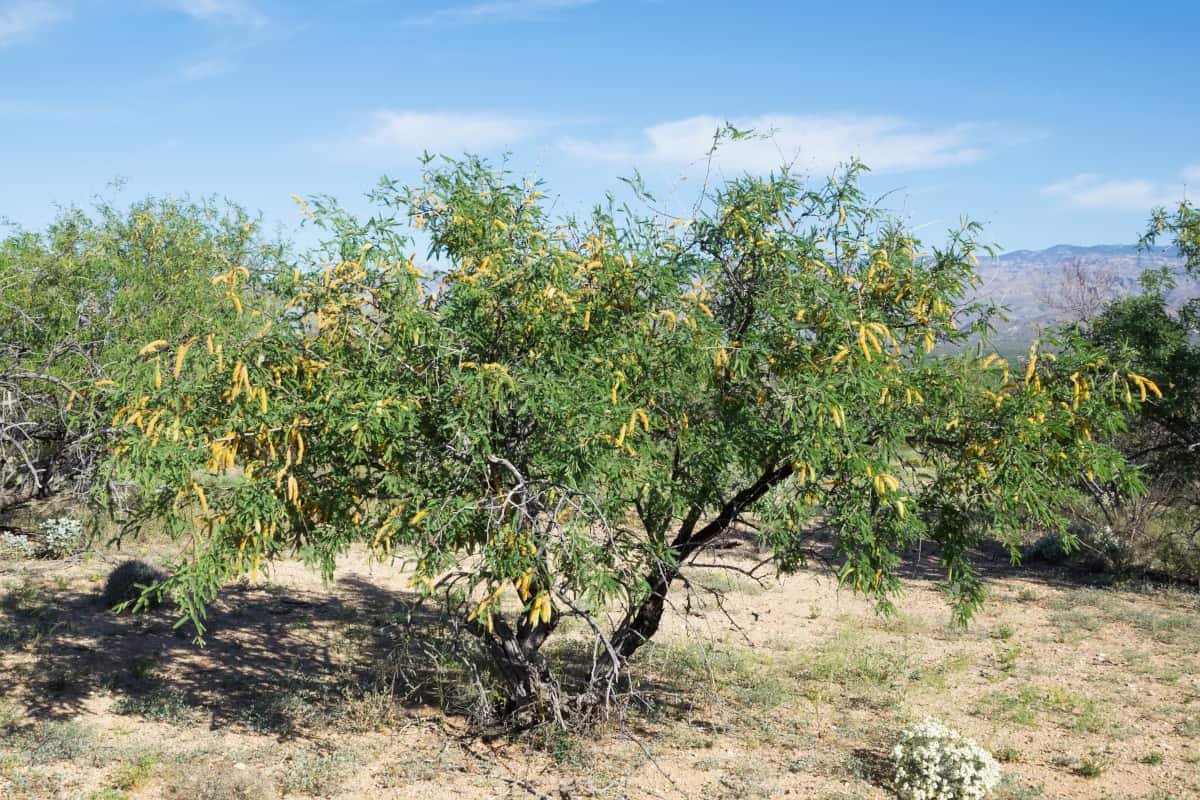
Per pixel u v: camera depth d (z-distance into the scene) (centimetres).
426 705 915
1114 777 772
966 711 942
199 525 588
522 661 804
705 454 662
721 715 909
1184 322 1526
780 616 1321
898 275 673
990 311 664
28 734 773
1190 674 1080
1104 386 625
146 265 1322
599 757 782
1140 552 1650
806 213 707
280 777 721
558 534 569
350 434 562
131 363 561
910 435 670
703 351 614
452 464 609
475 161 665
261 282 611
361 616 1243
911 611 1371
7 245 1207
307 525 616
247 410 548
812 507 678
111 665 982
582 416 558
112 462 544
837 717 915
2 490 1245
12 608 1160
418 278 592
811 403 565
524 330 608
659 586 811
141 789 683
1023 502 618
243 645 1089
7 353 1170
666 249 677
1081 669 1094
